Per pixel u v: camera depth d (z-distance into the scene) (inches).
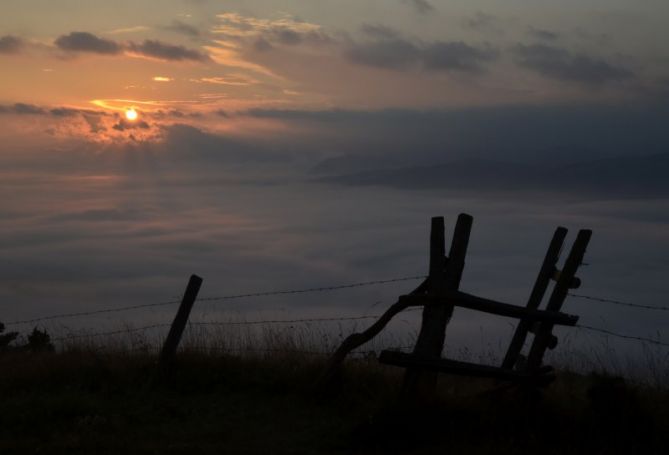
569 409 260.8
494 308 264.5
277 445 250.8
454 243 269.6
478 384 317.1
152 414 285.6
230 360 338.0
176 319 333.7
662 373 299.9
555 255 285.0
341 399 297.7
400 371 325.1
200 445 246.2
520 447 239.3
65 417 279.9
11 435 260.1
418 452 237.8
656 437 238.7
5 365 359.6
